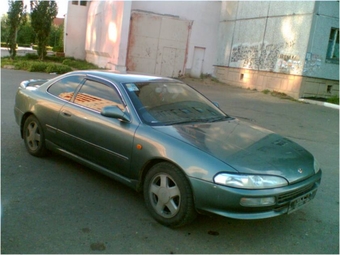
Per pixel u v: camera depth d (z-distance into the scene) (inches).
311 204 181.5
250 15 770.2
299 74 636.7
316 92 651.5
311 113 499.8
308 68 633.0
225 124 174.2
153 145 147.7
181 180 137.7
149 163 151.1
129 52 836.0
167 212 145.6
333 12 623.8
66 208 153.7
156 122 159.8
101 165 173.9
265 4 722.2
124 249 127.0
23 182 176.9
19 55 1045.2
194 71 908.6
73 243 127.9
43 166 199.9
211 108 193.6
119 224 144.0
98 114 173.8
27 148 217.5
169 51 870.4
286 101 611.5
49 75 696.4
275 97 655.1
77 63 948.0
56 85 207.5
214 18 888.3
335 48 647.1
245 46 787.4
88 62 1073.5
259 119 419.8
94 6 1029.2
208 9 879.1
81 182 182.9
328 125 418.0
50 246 124.7
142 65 854.5
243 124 181.6
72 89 196.4
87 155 178.7
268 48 715.4
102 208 156.5
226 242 137.9
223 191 128.4
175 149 141.3
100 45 922.1
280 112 486.9
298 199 140.8
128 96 169.0
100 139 168.6
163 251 128.1
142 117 160.2
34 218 142.9
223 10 875.4
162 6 844.0
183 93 194.2
